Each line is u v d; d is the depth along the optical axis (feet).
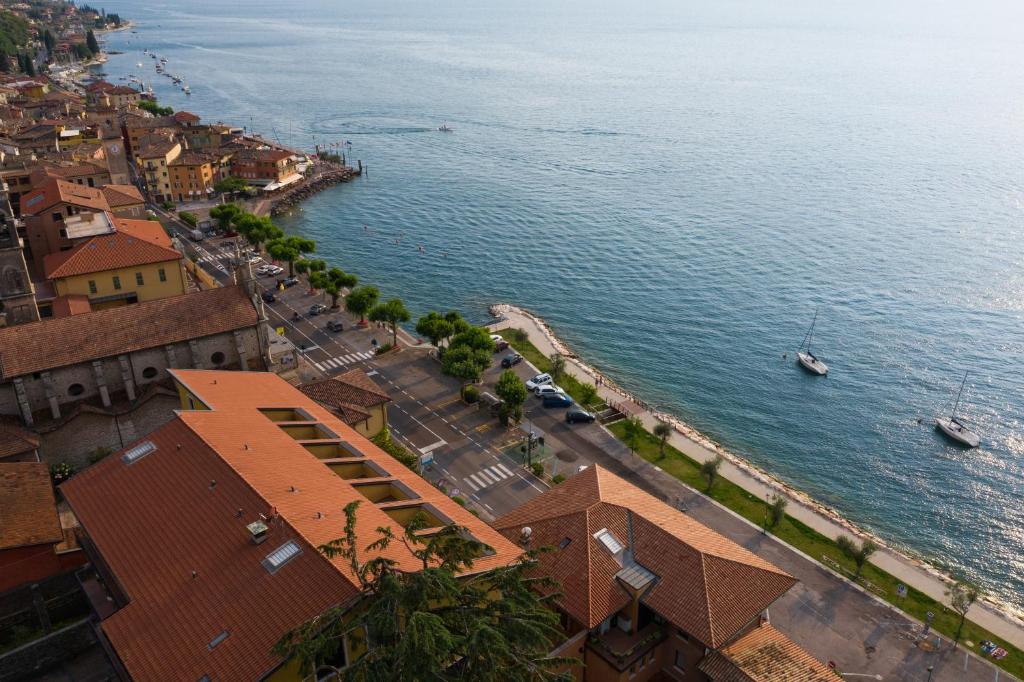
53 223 428.97
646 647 187.93
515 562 159.74
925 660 225.56
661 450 336.90
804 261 616.80
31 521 202.08
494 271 596.29
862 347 475.31
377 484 205.77
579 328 501.15
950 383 433.48
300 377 333.62
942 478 351.05
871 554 264.93
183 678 138.62
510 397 337.11
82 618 187.32
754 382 434.30
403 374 391.04
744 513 295.89
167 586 159.53
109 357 279.69
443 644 121.80
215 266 547.08
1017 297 546.26
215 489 181.37
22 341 269.44
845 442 378.73
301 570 152.87
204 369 305.32
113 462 203.41
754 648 183.93
